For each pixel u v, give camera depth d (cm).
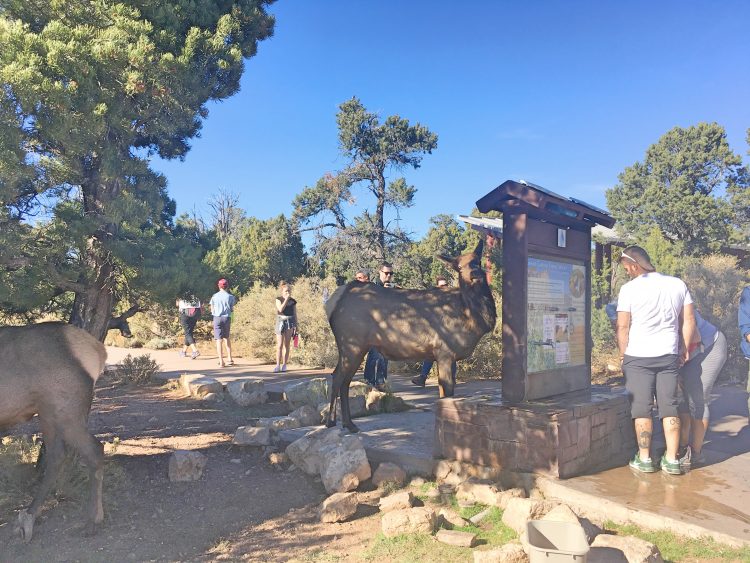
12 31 598
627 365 535
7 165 568
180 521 490
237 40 864
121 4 698
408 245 3638
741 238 4231
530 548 326
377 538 442
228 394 962
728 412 793
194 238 938
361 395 834
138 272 723
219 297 1332
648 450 528
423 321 618
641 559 350
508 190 546
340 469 552
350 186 4103
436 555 407
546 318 593
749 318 577
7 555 421
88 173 727
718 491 477
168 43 729
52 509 502
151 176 766
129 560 416
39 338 468
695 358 555
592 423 547
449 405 569
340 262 3581
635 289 531
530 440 516
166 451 667
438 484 551
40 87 578
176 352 1712
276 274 3447
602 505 454
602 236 2016
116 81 673
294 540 449
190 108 789
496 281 1411
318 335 1472
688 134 4612
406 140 4191
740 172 4488
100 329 760
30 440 649
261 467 622
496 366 1192
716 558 375
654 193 4469
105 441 704
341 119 4156
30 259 659
